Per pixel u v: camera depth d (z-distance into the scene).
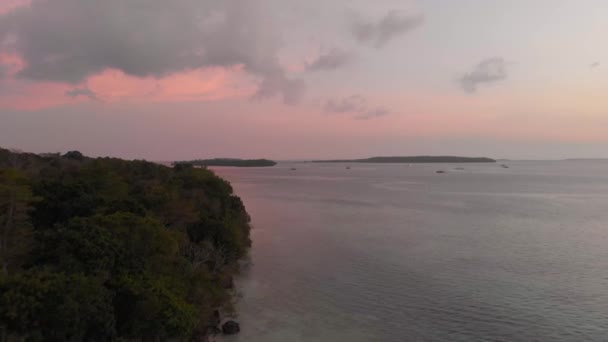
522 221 79.94
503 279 43.66
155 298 24.78
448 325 32.62
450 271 46.59
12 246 26.95
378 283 42.62
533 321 33.31
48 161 85.06
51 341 20.44
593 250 56.12
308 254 54.66
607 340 30.19
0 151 75.81
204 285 32.84
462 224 76.88
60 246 25.67
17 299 20.03
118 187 49.94
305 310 35.69
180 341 25.95
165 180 71.88
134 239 29.02
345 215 89.31
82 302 21.58
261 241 62.66
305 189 164.50
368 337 30.67
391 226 75.19
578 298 38.12
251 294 39.62
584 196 128.88
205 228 46.94
